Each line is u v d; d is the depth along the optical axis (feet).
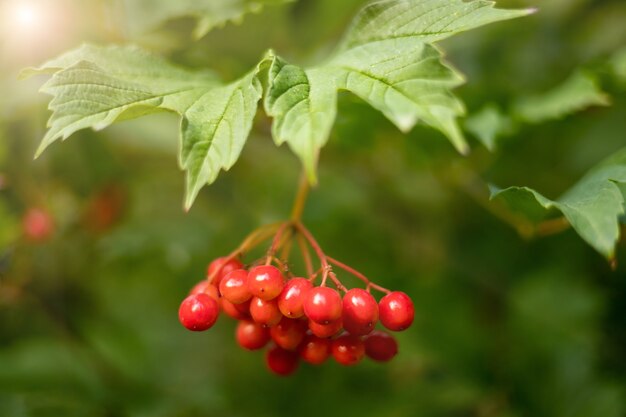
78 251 1.67
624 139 1.66
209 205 1.70
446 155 1.53
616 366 1.59
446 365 1.61
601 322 1.62
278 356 1.32
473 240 1.73
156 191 1.71
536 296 1.63
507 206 1.31
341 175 1.74
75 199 1.66
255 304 1.25
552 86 1.63
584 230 1.18
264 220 1.70
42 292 1.65
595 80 1.49
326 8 1.59
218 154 1.19
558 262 1.66
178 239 1.62
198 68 1.49
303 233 1.32
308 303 1.22
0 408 1.49
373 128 1.49
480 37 1.66
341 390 1.65
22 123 1.59
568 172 1.63
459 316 1.65
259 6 1.42
